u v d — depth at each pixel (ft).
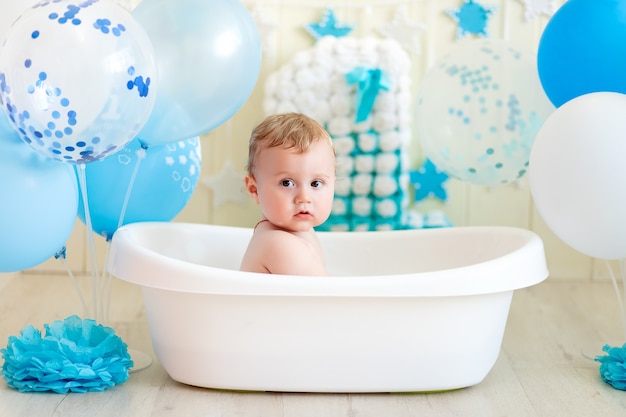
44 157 5.89
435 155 8.21
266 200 6.28
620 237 6.21
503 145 7.92
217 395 5.94
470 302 5.85
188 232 7.13
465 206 9.73
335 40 9.19
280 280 5.61
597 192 6.07
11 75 5.49
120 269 5.95
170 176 7.01
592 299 8.89
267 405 5.78
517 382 6.34
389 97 9.00
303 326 5.76
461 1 9.50
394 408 5.78
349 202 9.20
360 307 5.74
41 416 5.50
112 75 5.55
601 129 6.07
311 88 9.07
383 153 9.08
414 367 5.90
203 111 6.44
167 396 5.90
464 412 5.74
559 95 7.02
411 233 7.45
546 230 9.77
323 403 5.84
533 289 9.30
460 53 8.20
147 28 6.32
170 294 5.80
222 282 5.61
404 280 5.66
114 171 6.71
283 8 9.44
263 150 6.29
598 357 6.52
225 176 9.62
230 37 6.38
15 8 6.33
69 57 5.45
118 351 6.20
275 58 9.48
